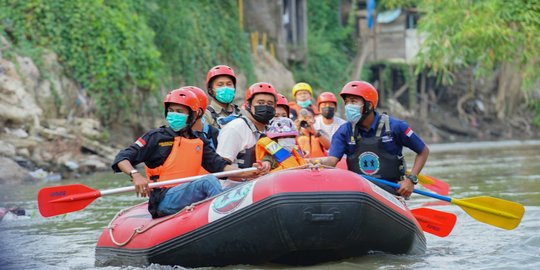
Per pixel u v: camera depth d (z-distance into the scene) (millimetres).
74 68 23594
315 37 45000
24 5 23172
